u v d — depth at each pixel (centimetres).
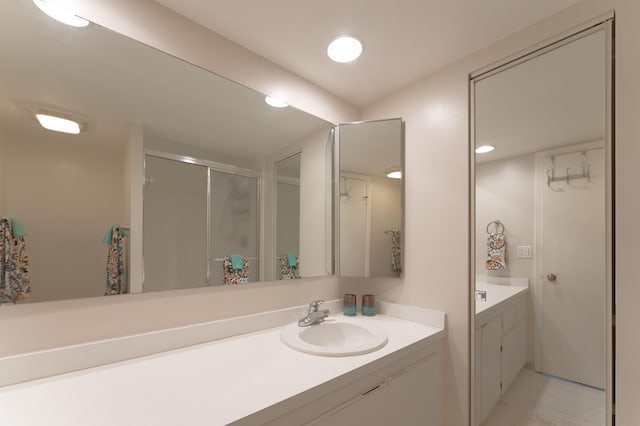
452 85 149
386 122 171
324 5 112
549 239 118
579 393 110
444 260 148
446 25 122
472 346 138
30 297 89
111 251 103
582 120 110
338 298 180
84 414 71
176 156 119
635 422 94
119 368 97
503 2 110
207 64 126
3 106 87
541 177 121
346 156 177
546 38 118
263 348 116
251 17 119
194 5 113
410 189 164
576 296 112
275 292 150
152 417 70
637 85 96
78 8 98
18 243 88
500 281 132
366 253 172
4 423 67
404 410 120
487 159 137
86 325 98
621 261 98
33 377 87
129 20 107
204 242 126
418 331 140
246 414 71
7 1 89
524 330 125
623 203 98
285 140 155
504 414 129
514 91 129
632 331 95
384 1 109
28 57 91
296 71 156
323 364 101
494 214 134
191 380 89
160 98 115
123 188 106
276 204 151
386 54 142
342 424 95
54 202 94
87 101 100
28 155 90
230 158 135
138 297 108
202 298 124
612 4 102
